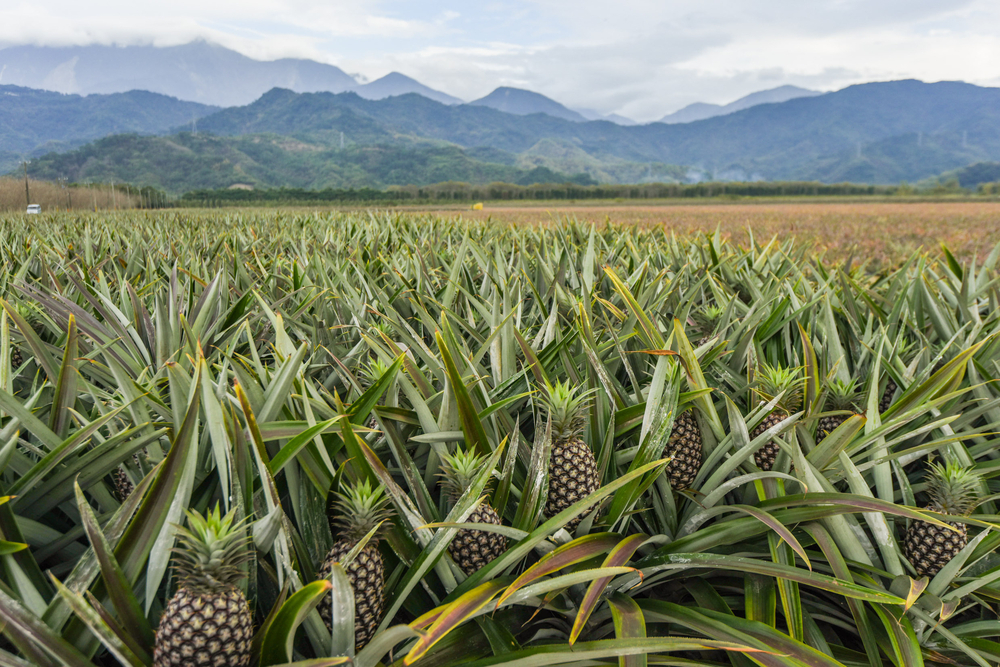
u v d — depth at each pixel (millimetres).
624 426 2400
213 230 11070
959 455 2518
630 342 3340
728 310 3518
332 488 1759
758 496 2287
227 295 4125
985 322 3670
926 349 3453
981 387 3111
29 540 1803
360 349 3064
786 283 4215
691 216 55438
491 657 1621
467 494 1729
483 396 2406
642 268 4383
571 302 3639
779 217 52656
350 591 1414
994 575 1975
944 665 2107
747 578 2117
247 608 1455
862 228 35969
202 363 1575
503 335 2730
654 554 2059
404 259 5977
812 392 2553
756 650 1544
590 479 2029
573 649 1585
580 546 1823
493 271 5070
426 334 3857
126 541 1554
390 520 1883
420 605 1930
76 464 1856
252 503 1730
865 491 2100
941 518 2057
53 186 63406
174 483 1599
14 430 1931
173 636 1341
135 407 2033
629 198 178125
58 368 2738
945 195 169375
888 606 2043
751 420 2318
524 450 2357
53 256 5543
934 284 5129
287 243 8297
